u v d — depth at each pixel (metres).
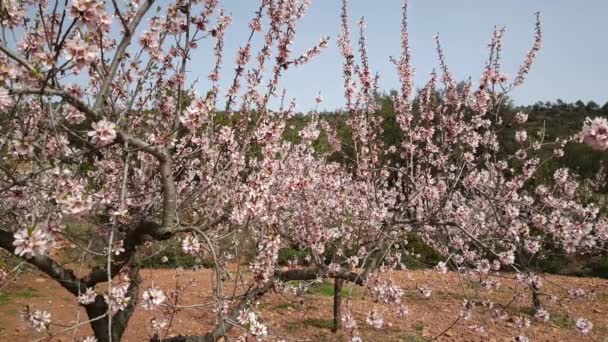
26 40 2.42
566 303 8.82
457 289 9.55
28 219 2.63
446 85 5.94
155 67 3.07
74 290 3.12
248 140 3.24
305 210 5.71
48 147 2.62
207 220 3.34
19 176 2.60
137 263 3.47
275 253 3.12
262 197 3.30
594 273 12.26
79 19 2.00
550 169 10.55
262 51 3.29
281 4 3.24
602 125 1.64
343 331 6.60
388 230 4.27
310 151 6.86
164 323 3.62
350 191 6.61
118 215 2.52
